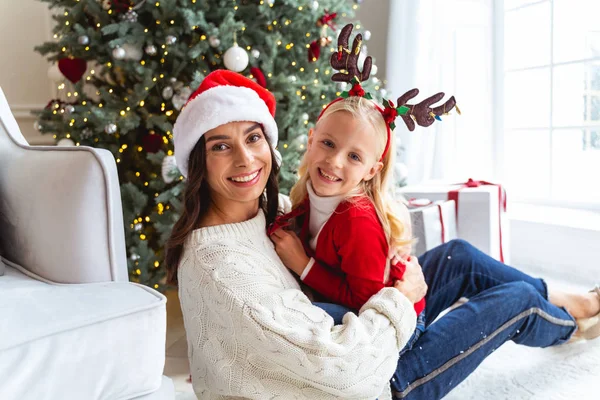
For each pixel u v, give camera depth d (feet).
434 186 7.58
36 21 9.06
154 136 6.90
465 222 6.93
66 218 3.43
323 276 3.40
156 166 7.33
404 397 3.47
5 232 3.97
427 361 3.59
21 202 3.73
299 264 3.40
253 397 2.84
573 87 8.88
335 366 2.72
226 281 2.82
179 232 3.11
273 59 6.95
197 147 3.08
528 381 4.69
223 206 3.26
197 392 3.20
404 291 3.42
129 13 6.37
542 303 4.31
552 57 9.06
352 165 3.50
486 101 9.72
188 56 6.55
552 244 8.10
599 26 8.52
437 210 6.59
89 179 3.44
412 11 9.25
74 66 6.87
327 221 3.53
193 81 6.21
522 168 9.69
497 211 7.01
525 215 8.66
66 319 2.70
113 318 2.80
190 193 3.11
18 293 3.11
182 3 6.28
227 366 2.85
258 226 3.30
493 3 9.47
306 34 7.37
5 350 2.47
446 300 4.51
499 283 4.54
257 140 3.14
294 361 2.69
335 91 7.58
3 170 4.03
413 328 3.09
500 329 4.00
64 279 3.47
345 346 2.75
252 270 2.91
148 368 2.94
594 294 5.10
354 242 3.32
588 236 7.61
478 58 9.75
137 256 6.31
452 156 10.01
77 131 6.84
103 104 7.09
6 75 8.89
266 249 3.27
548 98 9.21
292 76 6.85
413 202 6.79
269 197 3.59
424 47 9.32
